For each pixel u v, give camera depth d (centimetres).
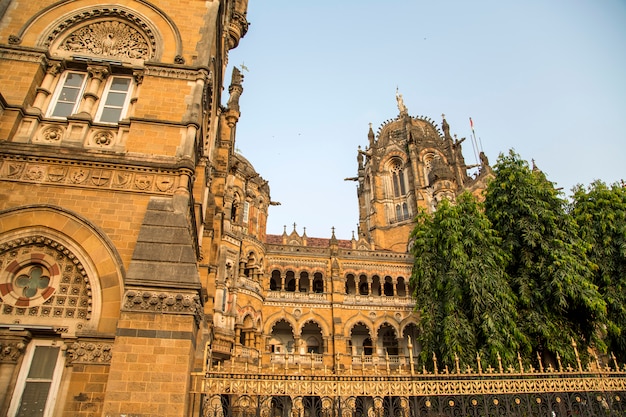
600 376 1290
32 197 1133
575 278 1959
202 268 1977
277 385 1032
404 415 1152
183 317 990
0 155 1153
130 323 962
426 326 2355
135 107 1319
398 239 6450
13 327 991
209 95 1656
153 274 1019
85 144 1254
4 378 953
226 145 2781
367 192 7525
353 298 4547
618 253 2198
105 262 1091
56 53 1425
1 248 1073
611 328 1966
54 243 1102
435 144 7188
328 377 1093
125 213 1159
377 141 7944
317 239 5800
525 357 2039
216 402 1106
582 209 2414
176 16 1516
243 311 3828
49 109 1341
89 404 943
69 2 1482
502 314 2031
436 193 5444
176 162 1241
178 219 1132
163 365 938
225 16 2553
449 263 2316
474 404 1159
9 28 1403
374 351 4303
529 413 1163
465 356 2019
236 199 4225
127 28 1513
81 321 1045
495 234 2333
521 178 2328
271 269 4516
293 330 4256
